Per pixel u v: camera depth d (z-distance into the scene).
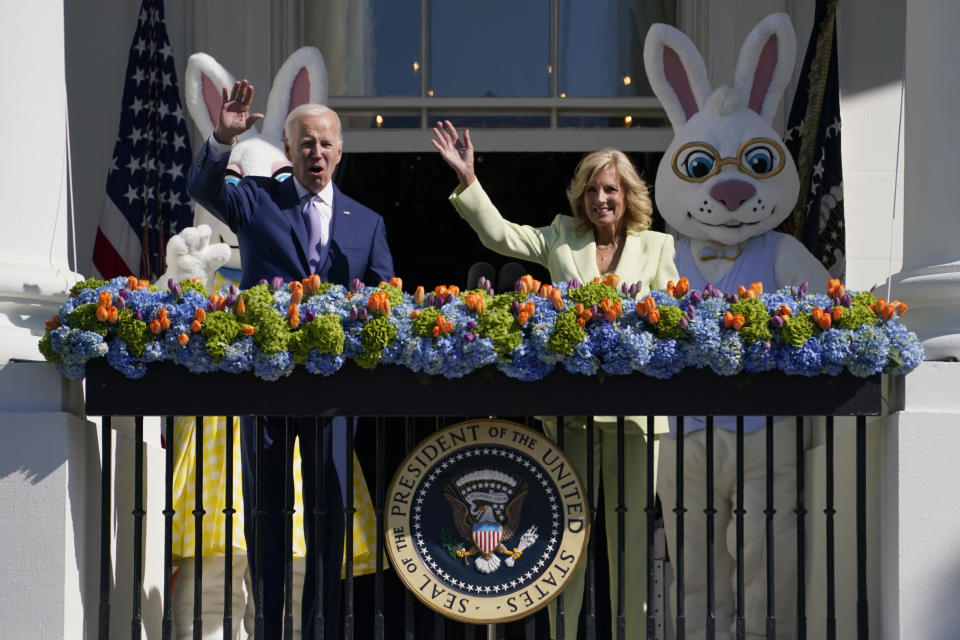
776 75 20.78
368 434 24.38
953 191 17.59
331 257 17.69
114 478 17.19
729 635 19.09
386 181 27.05
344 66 26.39
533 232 18.22
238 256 21.17
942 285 17.16
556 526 15.71
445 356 15.48
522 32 26.53
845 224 24.61
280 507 16.95
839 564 17.66
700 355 15.58
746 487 19.09
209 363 15.45
